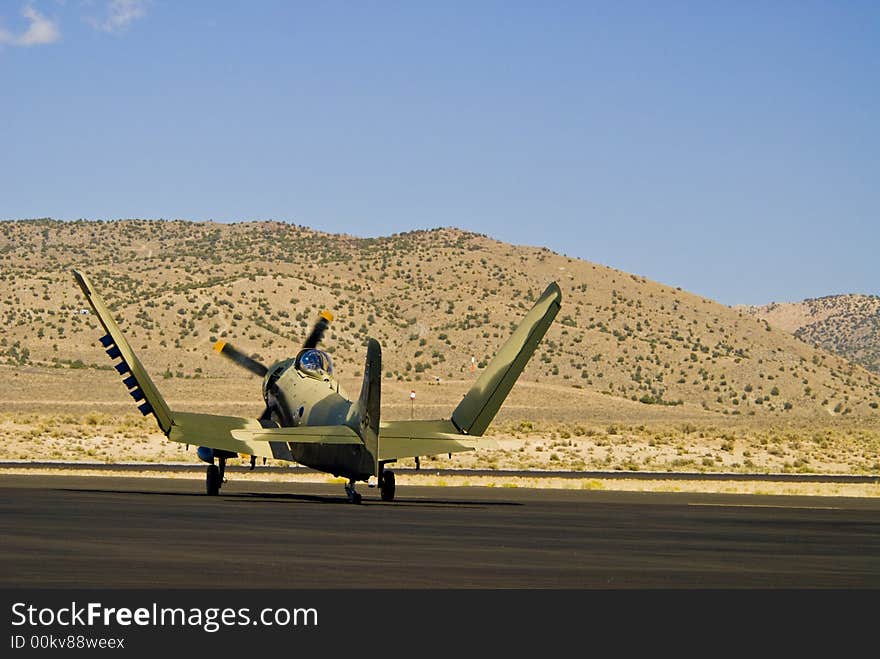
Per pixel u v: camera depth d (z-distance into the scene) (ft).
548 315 129.39
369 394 116.06
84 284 126.41
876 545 93.04
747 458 319.27
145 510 110.32
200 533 88.17
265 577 65.87
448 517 110.42
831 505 150.41
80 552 75.20
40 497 127.65
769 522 116.78
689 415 646.33
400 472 215.51
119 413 502.79
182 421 131.85
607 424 516.73
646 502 146.30
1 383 583.58
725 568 75.05
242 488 158.81
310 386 140.26
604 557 79.10
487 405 128.06
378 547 81.35
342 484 173.78
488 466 258.78
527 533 95.30
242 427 134.82
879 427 549.54
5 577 64.44
